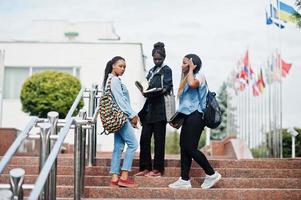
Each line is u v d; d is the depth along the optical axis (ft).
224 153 52.60
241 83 67.62
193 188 19.61
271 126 54.44
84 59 66.33
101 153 40.78
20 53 66.33
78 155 17.13
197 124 19.43
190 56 19.80
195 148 19.48
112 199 18.90
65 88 50.39
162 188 19.49
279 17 39.91
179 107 19.76
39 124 13.35
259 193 19.53
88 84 65.92
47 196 13.10
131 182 19.74
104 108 19.13
